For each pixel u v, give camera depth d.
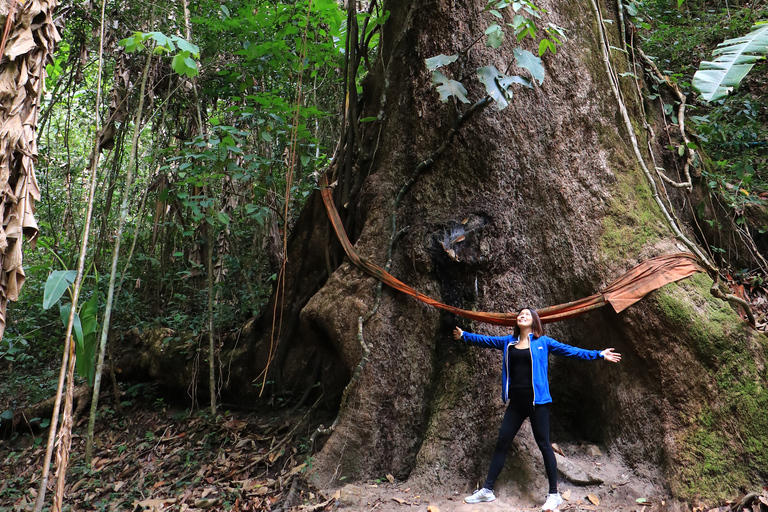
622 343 4.06
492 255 4.43
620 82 4.99
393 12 5.35
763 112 7.21
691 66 7.64
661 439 3.78
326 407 5.28
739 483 3.48
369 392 4.38
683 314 3.84
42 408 6.68
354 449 4.30
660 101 5.68
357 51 5.49
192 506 4.21
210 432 5.61
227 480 4.67
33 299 8.41
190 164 5.33
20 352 7.88
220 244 6.82
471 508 3.64
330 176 5.80
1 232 2.18
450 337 4.51
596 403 4.28
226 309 7.00
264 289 7.26
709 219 5.68
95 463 5.40
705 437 3.64
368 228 4.79
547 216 4.47
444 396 4.32
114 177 7.04
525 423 4.08
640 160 3.75
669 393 3.81
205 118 7.13
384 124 5.11
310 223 5.73
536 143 4.54
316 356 5.55
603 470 3.88
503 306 4.41
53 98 6.68
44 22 2.32
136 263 8.30
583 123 4.59
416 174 4.69
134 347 7.05
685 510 3.47
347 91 5.72
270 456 4.84
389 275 4.53
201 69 6.37
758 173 6.47
